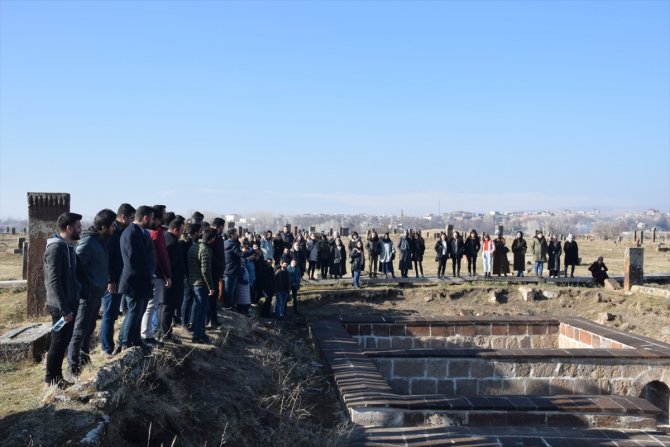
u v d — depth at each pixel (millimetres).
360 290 24469
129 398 8188
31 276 15312
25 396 8031
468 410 11438
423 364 16812
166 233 11336
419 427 11148
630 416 11664
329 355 15664
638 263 25062
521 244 27875
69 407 7402
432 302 24422
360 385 12656
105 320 9672
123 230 9891
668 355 16578
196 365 10883
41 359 10953
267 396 11359
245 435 9586
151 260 9859
